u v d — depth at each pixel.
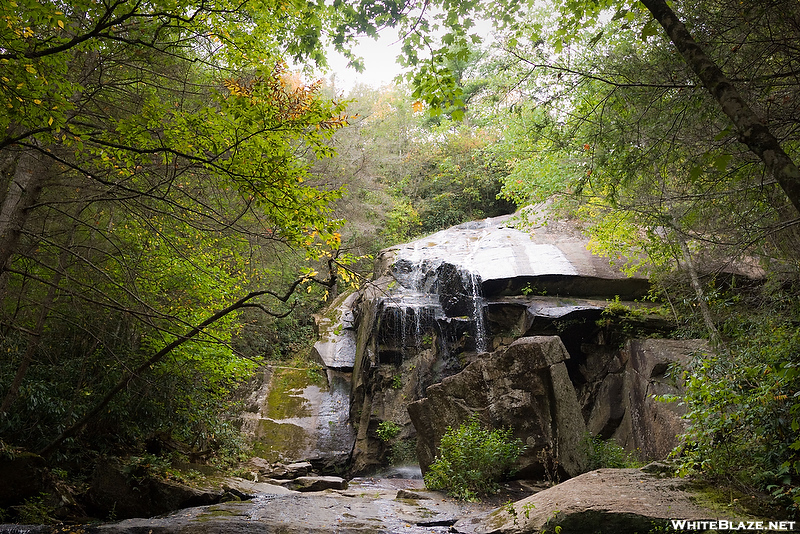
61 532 6.23
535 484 8.78
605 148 6.36
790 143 4.94
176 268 9.11
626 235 10.71
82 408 8.66
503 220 18.48
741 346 8.12
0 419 7.26
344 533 6.33
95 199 5.94
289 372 16.41
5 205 7.08
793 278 7.29
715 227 6.59
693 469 6.27
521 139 12.06
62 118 5.02
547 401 9.35
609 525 5.15
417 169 25.72
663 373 10.02
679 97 5.34
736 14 4.65
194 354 9.78
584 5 5.88
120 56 6.92
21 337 8.79
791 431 5.35
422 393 13.67
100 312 9.08
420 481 11.46
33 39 4.70
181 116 5.62
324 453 13.35
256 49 6.46
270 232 7.32
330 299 21.45
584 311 11.96
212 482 8.90
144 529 6.37
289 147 6.11
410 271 16.30
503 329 13.03
